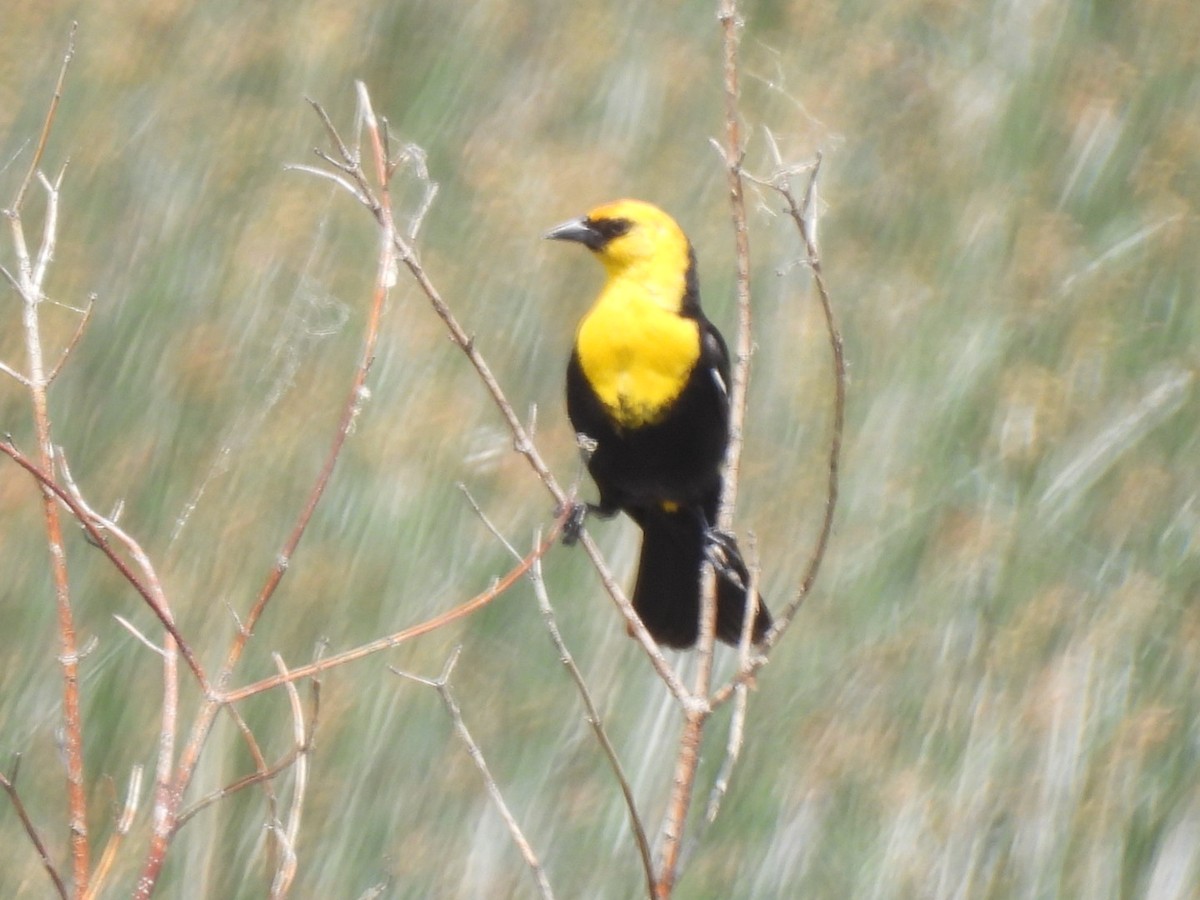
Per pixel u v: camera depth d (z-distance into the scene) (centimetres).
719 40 1533
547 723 1022
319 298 1210
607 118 1452
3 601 1062
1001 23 1524
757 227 1352
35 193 1341
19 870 975
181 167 1365
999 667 1044
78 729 560
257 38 1480
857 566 1099
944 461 1166
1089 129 1422
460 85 1470
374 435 1145
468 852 984
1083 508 1132
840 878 977
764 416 1203
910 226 1353
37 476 539
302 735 581
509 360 1237
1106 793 997
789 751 1018
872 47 1500
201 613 1061
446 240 1319
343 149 600
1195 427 1182
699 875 974
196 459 1143
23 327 1206
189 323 1229
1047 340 1252
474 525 1102
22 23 1466
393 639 572
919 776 1007
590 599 1070
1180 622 1069
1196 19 1538
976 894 972
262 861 967
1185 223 1359
